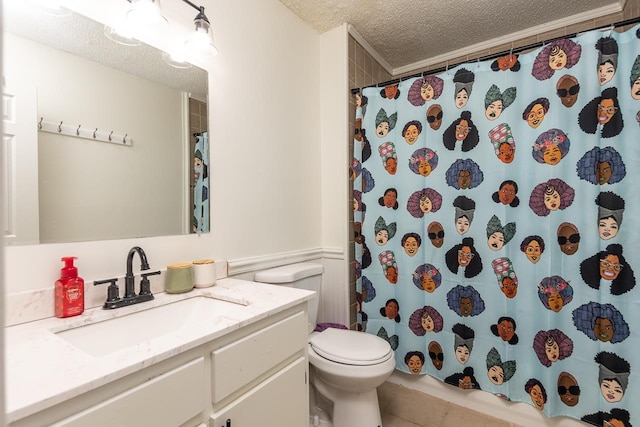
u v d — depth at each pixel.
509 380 1.59
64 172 0.97
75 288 0.91
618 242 1.35
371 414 1.43
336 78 2.06
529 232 1.53
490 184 1.63
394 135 1.91
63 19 0.98
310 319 1.66
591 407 1.40
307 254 1.94
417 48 2.35
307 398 1.11
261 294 1.12
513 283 1.58
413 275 1.84
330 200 2.10
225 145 1.45
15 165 0.88
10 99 0.88
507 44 2.20
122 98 1.11
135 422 0.63
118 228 1.09
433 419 1.65
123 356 0.65
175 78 1.27
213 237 1.39
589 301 1.40
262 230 1.64
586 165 1.40
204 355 0.77
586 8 1.89
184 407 0.72
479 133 1.65
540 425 1.54
